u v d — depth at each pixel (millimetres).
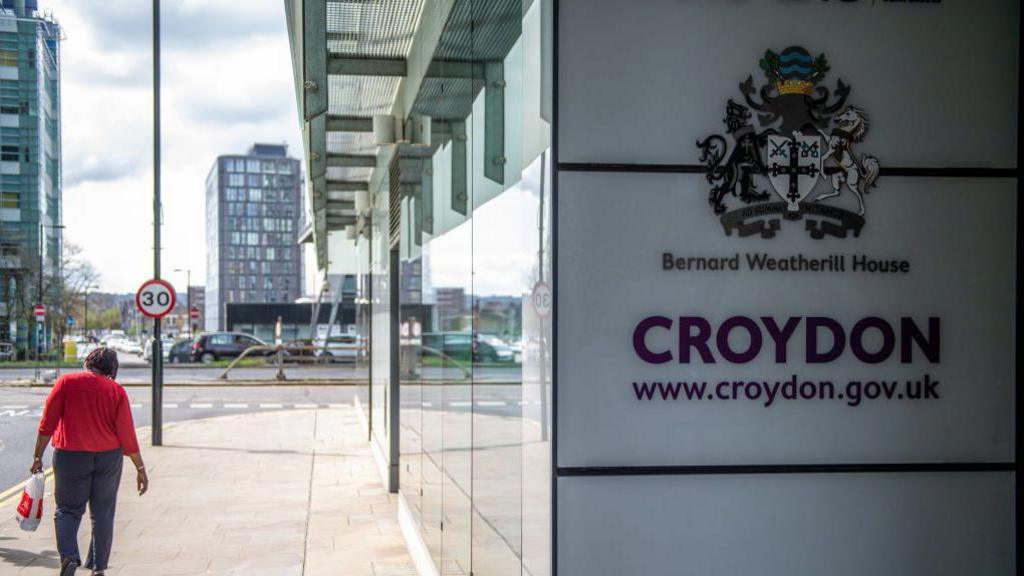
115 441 6371
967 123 3898
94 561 6391
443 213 6031
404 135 8305
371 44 7637
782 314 3816
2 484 11586
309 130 9289
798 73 3814
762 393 3816
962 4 3891
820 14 3824
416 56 7355
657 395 3748
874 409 3881
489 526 4531
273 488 10914
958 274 3900
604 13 3713
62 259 56000
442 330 6121
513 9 4125
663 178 3740
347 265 22234
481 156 4781
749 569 3830
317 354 41562
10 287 52750
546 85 3697
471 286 5027
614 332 3719
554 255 3689
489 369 4555
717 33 3773
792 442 3840
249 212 159250
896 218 3875
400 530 8656
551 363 3689
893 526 3906
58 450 6250
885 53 3861
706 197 3766
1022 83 3908
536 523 3812
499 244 4328
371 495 10445
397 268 10211
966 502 3938
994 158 3910
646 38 3730
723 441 3797
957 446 3924
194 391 26750
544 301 3736
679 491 3777
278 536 8398
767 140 3799
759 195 3799
